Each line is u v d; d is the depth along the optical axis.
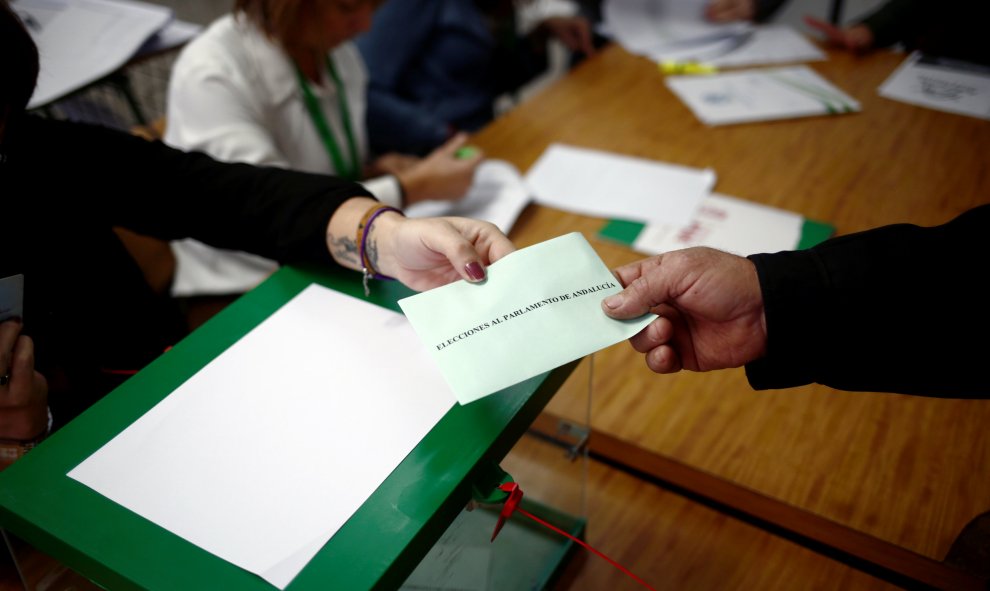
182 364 0.65
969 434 0.82
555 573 0.73
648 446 0.83
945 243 0.59
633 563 0.76
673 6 1.87
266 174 0.82
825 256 0.61
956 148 1.29
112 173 0.82
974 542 0.68
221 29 1.27
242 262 1.32
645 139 1.43
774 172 1.29
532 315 0.57
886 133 1.36
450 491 0.52
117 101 2.17
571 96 1.62
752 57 1.67
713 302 0.62
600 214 1.23
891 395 0.87
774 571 0.75
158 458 0.56
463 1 1.86
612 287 0.61
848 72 1.57
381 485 0.52
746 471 0.80
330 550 0.49
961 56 1.56
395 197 1.25
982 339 0.58
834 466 0.79
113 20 1.49
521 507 0.72
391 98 1.80
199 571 0.48
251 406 0.60
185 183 0.82
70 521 0.52
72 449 0.58
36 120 0.81
